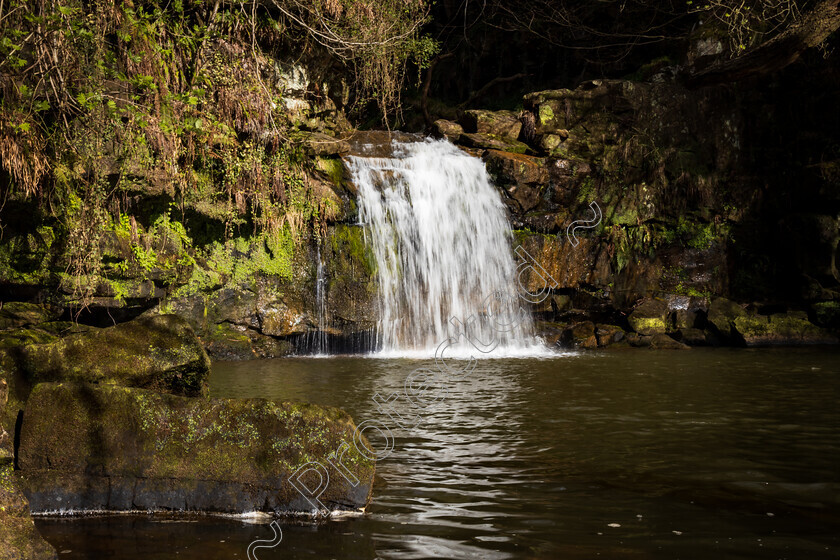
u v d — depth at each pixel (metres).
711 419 8.78
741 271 20.56
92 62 11.76
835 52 19.86
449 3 24.66
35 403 5.21
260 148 15.31
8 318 12.66
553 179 19.25
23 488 5.10
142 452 5.24
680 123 20.67
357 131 18.98
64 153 12.33
